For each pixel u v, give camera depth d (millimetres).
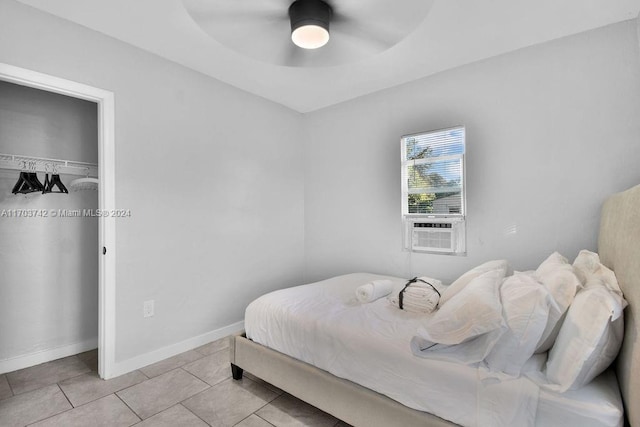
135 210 2379
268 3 1591
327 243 3699
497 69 2557
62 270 2619
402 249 3088
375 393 1492
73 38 2092
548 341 1286
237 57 2559
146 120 2451
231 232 3084
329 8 1632
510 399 1152
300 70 2789
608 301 1080
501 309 1290
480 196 2645
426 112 2928
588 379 1139
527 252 2438
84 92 2131
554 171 2332
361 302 2068
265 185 3432
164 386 2117
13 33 1862
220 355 2602
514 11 1992
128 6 1933
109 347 2225
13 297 2383
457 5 1929
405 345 1465
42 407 1877
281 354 1906
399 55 2537
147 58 2459
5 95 2377
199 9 1620
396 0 1556
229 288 3059
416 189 2984
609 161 2146
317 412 1845
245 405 1907
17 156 2393
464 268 2723
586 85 2215
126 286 2324
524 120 2445
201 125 2828
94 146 2818
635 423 980
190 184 2740
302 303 2049
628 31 2090
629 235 1256
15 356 2373
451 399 1264
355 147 3447
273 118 3531
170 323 2588
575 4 1933
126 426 1709
